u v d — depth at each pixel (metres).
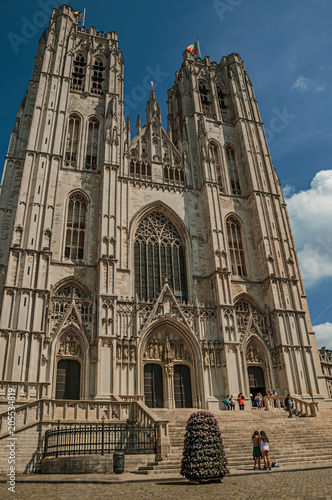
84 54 70.25
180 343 50.03
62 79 61.69
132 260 53.59
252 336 52.75
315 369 52.19
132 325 48.03
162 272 55.09
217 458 20.95
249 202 64.31
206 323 51.25
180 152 66.38
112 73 66.50
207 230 58.44
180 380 48.62
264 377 51.88
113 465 25.05
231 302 52.31
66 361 44.66
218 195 60.16
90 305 47.59
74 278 49.59
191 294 53.97
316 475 21.94
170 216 59.16
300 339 53.47
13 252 46.16
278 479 20.89
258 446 25.92
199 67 78.31
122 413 33.66
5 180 57.84
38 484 21.48
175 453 28.06
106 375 43.09
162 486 19.64
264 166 67.00
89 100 64.00
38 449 29.25
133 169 60.41
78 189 55.72
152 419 29.02
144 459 26.45
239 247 61.34
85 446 28.25
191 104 72.31
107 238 50.62
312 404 43.75
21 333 42.09
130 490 18.52
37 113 57.19
